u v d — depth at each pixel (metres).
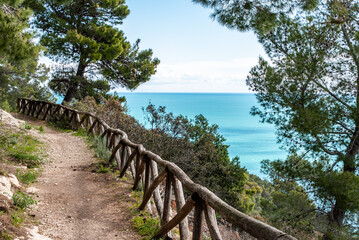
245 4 8.12
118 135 9.47
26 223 4.29
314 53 10.73
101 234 4.59
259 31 8.99
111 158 8.61
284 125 11.20
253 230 2.66
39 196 5.75
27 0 8.75
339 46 10.92
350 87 10.97
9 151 8.30
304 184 11.40
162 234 4.43
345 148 10.81
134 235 4.62
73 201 5.84
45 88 31.33
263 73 11.55
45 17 23.91
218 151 14.77
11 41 7.23
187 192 10.74
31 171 7.32
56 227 4.54
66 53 23.94
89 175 7.70
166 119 12.20
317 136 10.57
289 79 11.20
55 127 15.80
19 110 23.33
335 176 9.73
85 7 25.22
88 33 25.42
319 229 11.01
